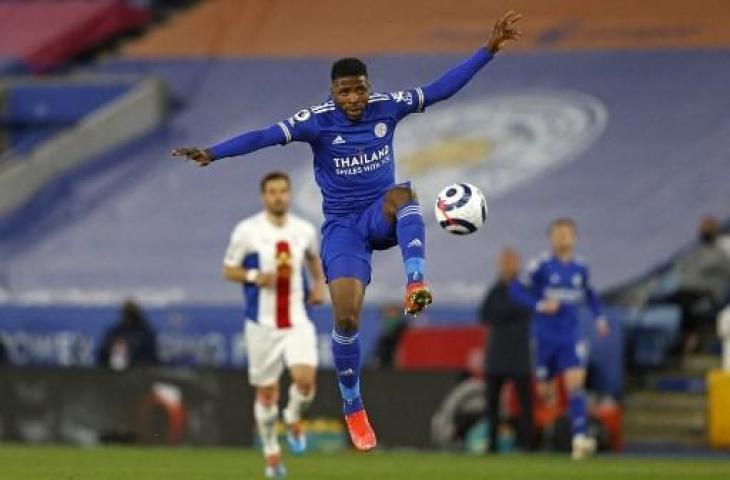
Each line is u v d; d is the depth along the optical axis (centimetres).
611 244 8500
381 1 11488
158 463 5412
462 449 6562
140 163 10206
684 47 10225
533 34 10706
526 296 6141
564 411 6500
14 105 10669
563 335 6212
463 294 8381
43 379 7006
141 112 10519
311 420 6631
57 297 9088
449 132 9950
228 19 11544
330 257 3331
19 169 10044
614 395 6881
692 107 9612
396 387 6631
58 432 6969
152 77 10644
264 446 4778
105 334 7725
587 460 5819
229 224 9456
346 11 11431
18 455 5903
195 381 6781
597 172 9181
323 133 3347
